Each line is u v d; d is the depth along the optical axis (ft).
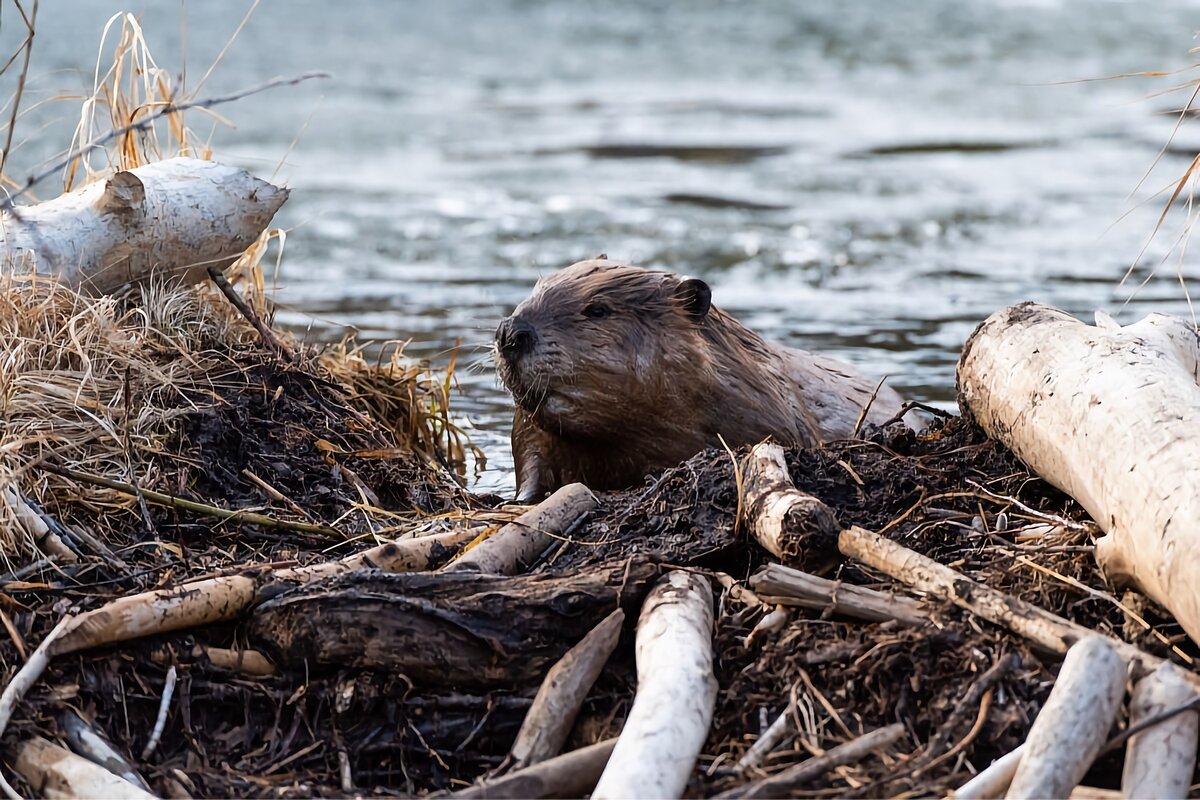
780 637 27.35
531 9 220.23
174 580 29.78
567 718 26.55
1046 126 139.54
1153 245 88.63
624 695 27.27
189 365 38.47
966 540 31.42
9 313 36.19
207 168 42.01
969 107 151.33
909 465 34.88
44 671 26.84
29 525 30.40
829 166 118.62
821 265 84.94
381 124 131.44
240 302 42.37
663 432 41.65
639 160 121.49
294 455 37.45
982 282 79.77
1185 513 26.32
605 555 30.99
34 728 26.04
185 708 27.12
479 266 84.48
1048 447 32.19
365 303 74.43
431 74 161.27
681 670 25.52
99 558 30.63
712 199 105.19
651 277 42.52
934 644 26.40
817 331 69.00
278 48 163.02
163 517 33.14
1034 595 28.58
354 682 27.37
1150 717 24.14
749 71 175.52
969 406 36.78
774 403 43.27
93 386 35.14
